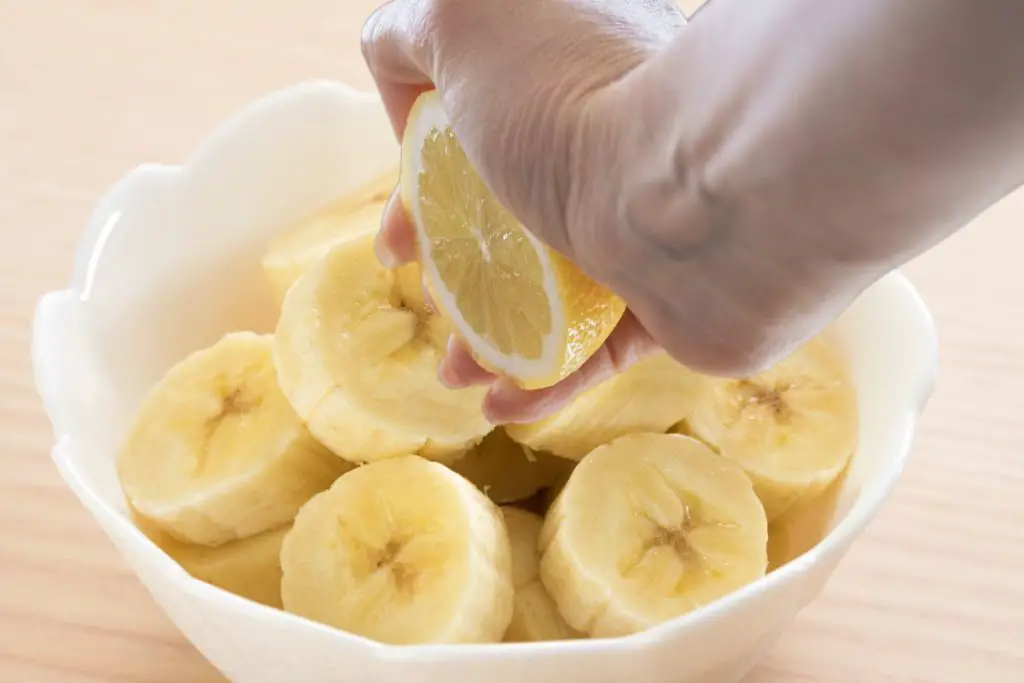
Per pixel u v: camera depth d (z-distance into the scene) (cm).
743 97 27
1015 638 37
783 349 29
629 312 33
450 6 30
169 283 39
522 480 38
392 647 31
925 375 35
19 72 46
